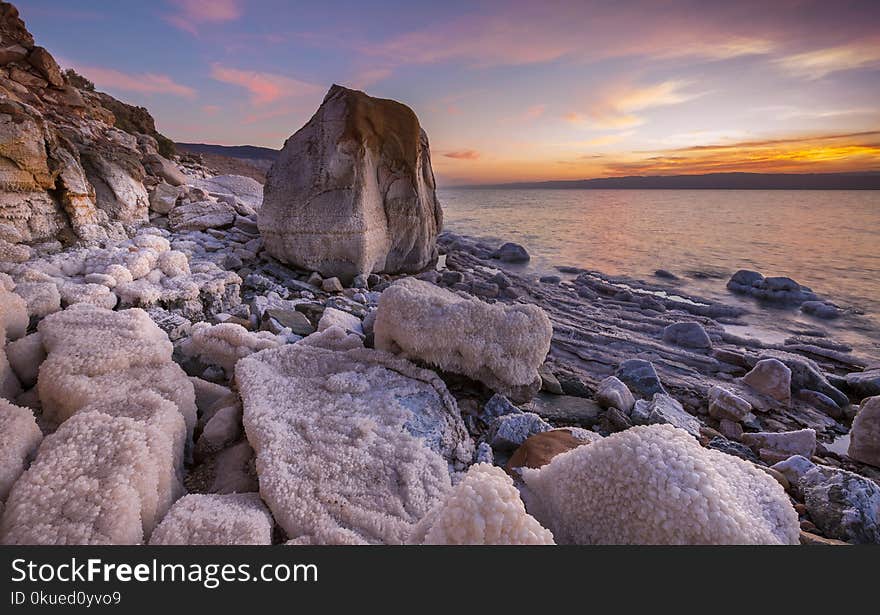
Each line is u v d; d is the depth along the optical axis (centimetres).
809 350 673
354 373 328
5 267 413
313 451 237
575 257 1438
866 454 366
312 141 760
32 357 287
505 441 293
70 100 1137
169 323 412
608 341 670
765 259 1387
